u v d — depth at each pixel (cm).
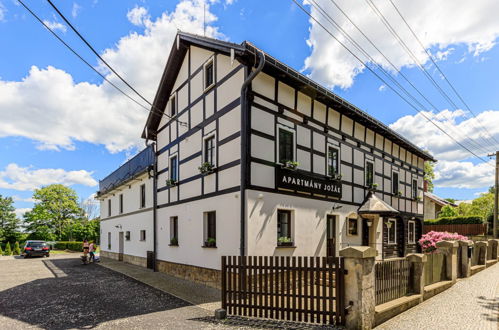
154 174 1430
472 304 688
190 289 923
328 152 1145
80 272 1400
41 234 4266
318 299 545
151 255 1423
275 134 947
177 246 1187
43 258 2373
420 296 695
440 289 809
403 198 1634
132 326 576
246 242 830
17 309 719
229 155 927
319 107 1124
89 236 4378
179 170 1224
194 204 1094
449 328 529
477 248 1288
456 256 968
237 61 928
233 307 622
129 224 1781
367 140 1380
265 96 927
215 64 1037
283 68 912
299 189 987
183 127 1220
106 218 2283
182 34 1161
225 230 912
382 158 1477
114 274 1298
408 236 1655
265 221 883
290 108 1005
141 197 1639
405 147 1672
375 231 1197
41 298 837
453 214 2988
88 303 769
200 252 1030
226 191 923
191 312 664
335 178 1130
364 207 1205
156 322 595
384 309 559
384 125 1400
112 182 2114
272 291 585
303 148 1038
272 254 892
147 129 1454
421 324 549
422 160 1902
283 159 967
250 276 607
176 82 1307
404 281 681
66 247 3662
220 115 988
